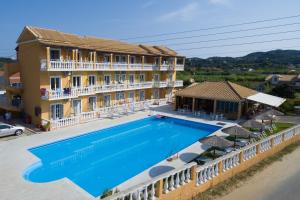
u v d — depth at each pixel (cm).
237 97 3391
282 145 2162
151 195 1109
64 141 2430
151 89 4691
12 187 1446
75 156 2217
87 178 1777
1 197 1327
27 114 3105
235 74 9656
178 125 3412
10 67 3222
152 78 4734
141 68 4281
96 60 3597
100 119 3322
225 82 3894
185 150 2131
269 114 2912
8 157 1928
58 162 2070
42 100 2838
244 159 1669
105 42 4078
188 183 1259
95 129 2814
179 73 9819
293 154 2050
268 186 1455
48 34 3045
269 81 8294
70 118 2931
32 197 1334
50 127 2716
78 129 2798
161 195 1139
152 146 2544
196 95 3709
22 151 2069
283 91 5144
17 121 3055
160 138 2836
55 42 2862
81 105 3338
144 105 4212
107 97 3831
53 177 1781
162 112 3878
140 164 2061
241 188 1421
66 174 1841
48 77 2912
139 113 3772
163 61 4953
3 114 3356
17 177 1584
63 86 3097
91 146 2505
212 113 3659
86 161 2109
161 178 1127
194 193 1303
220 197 1313
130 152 2355
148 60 4638
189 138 2839
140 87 4256
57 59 2995
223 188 1409
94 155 2256
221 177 1470
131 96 4319
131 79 4300
